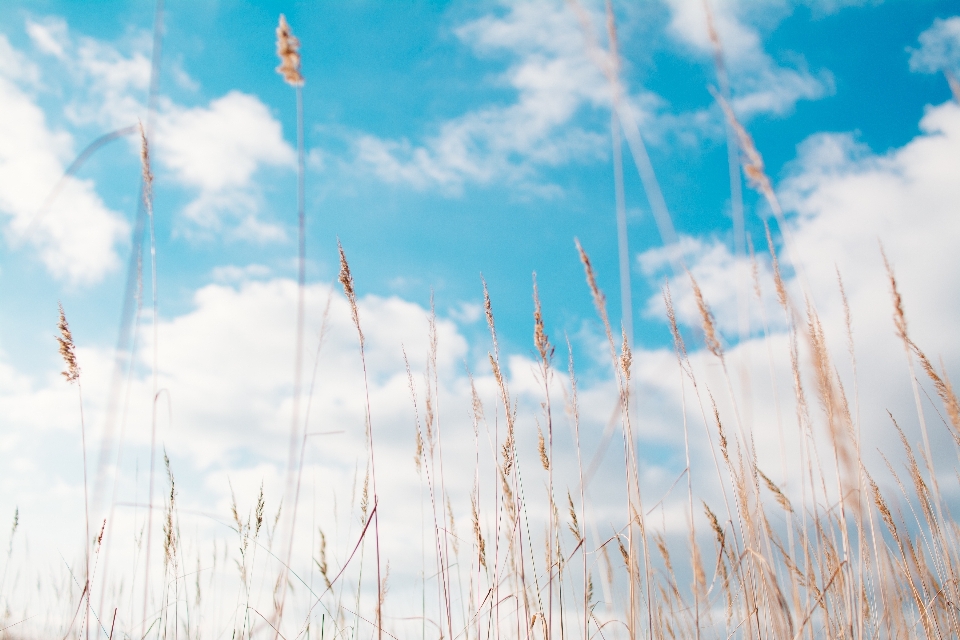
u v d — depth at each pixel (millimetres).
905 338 2639
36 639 3756
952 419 2561
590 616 3342
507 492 3420
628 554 3135
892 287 2691
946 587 3121
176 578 4148
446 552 3799
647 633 3090
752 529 2801
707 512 3170
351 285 3451
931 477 3168
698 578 2854
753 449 2936
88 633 3012
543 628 3182
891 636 2570
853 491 2562
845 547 2699
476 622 3539
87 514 3166
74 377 3184
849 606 2689
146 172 2680
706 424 3221
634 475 3205
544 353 3406
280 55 2611
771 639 2705
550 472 3498
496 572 3533
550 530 3477
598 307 3188
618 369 3260
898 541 3160
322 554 3668
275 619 3141
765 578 2631
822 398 2639
